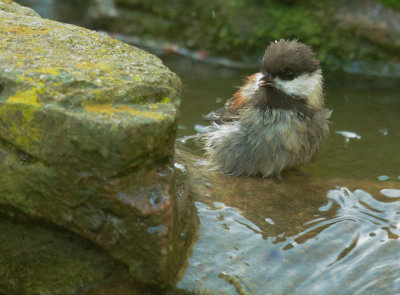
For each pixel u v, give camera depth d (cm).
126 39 1655
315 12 1442
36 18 816
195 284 614
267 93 874
